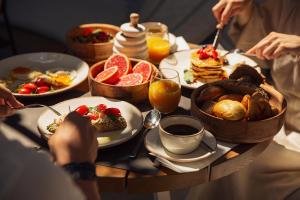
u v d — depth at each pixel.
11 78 1.80
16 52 3.43
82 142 1.02
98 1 3.25
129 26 1.85
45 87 1.71
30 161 0.74
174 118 1.39
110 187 1.27
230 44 3.00
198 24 3.21
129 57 1.84
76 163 0.97
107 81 1.64
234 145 1.40
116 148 1.37
